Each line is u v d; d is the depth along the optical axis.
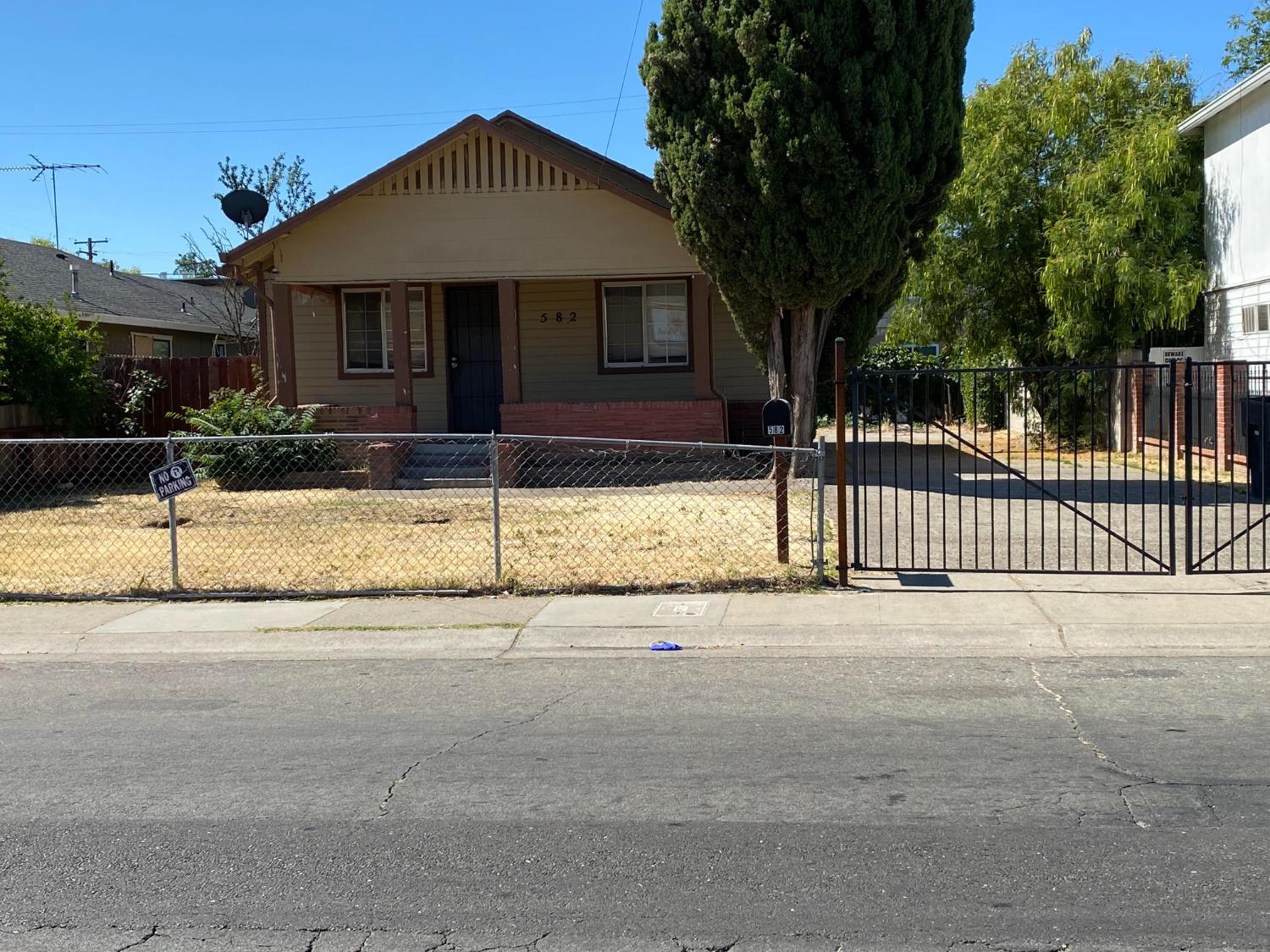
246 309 33.44
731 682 6.91
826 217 13.39
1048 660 7.30
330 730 6.11
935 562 10.17
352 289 19.92
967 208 21.20
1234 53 28.64
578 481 16.36
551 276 17.09
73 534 12.53
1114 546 10.87
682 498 14.19
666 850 4.44
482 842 4.55
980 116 21.48
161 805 5.03
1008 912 3.88
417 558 10.78
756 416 19.08
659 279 19.06
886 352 29.00
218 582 9.96
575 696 6.69
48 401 17.22
